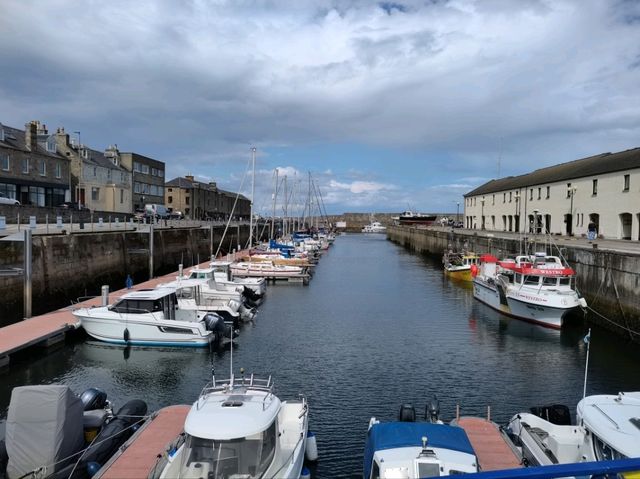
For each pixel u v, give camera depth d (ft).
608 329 86.53
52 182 162.50
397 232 369.50
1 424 38.81
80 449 37.50
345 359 69.10
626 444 30.22
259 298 113.29
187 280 94.38
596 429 32.45
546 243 118.83
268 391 37.09
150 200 246.27
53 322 73.61
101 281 108.17
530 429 40.93
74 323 72.74
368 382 59.98
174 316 77.41
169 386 57.88
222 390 37.47
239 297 94.68
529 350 75.15
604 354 72.90
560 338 82.53
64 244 93.76
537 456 36.94
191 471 29.30
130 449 38.11
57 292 90.84
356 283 148.97
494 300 106.01
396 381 60.54
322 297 122.83
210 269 105.91
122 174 216.95
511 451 39.04
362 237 469.16
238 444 30.09
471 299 120.37
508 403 54.29
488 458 37.93
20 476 34.30
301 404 43.42
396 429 33.83
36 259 84.99
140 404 45.78
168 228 157.79
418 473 28.58
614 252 85.15
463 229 241.55
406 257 244.01
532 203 181.78
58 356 67.10
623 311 82.07
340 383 59.41
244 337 81.05
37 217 121.90
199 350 71.56
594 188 140.46
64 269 93.45
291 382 59.57
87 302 88.53
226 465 29.48
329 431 46.78
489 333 85.51
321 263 212.84
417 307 109.81
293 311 104.27
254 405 33.58
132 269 124.47
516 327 90.38
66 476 34.60
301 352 72.33
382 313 102.73
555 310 87.10
